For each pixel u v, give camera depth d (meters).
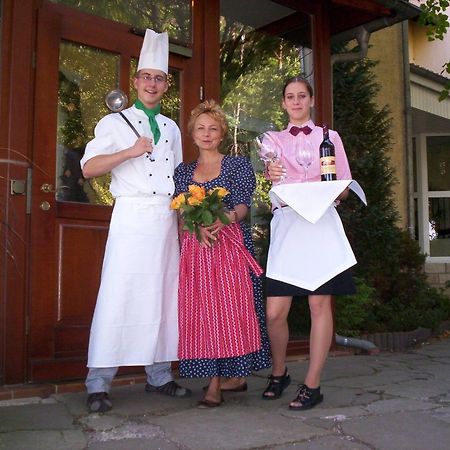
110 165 2.89
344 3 4.75
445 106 8.30
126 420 2.70
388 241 6.23
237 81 4.55
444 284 8.28
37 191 3.34
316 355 2.93
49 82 3.43
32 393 3.12
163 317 3.13
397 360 4.58
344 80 6.31
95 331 2.93
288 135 3.12
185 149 4.01
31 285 3.28
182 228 2.99
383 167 6.40
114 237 3.01
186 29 4.11
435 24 7.02
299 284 2.90
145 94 3.15
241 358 2.88
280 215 3.04
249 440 2.40
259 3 4.56
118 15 3.77
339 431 2.53
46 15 3.44
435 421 2.69
